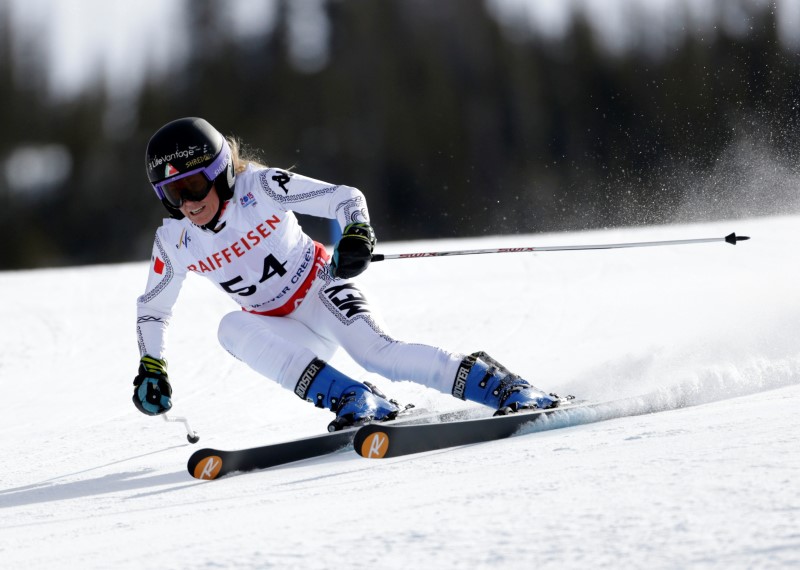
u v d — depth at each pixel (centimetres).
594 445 870
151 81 13912
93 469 1298
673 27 11538
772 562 450
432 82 13488
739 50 8794
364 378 1984
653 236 4369
